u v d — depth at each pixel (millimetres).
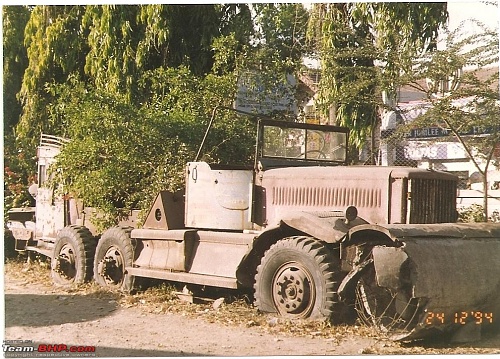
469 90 12742
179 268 9680
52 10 16344
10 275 12664
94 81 15688
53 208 12883
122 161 11688
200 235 9633
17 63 19031
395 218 8273
